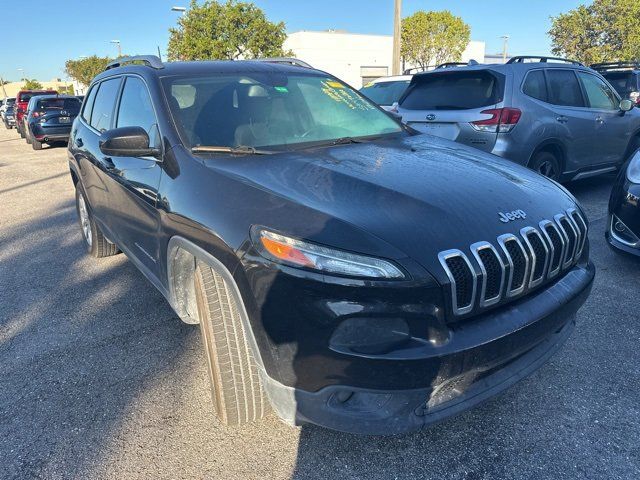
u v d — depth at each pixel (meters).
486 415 2.44
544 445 2.24
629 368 2.78
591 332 3.15
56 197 7.94
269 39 24.39
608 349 2.97
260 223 1.95
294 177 2.26
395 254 1.81
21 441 2.33
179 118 2.78
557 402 2.52
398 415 1.87
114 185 3.33
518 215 2.16
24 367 2.95
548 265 2.16
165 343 3.16
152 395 2.65
